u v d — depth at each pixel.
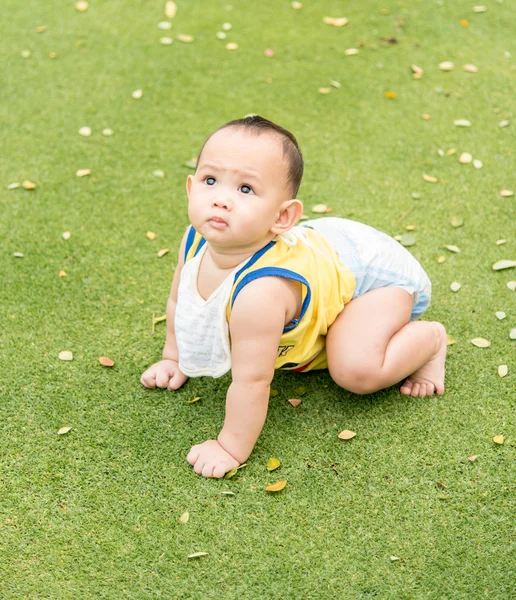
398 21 4.80
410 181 3.53
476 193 3.45
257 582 1.95
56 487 2.18
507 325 2.75
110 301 2.85
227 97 4.11
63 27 4.67
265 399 2.13
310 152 3.71
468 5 4.96
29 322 2.75
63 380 2.53
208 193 1.95
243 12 4.89
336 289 2.20
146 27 4.70
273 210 1.96
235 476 2.22
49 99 4.05
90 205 3.35
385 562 2.00
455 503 2.15
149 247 3.12
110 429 2.36
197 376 2.38
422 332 2.36
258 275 1.99
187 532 2.07
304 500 2.15
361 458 2.28
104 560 2.00
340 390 2.50
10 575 1.96
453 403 2.45
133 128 3.86
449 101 4.09
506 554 2.02
